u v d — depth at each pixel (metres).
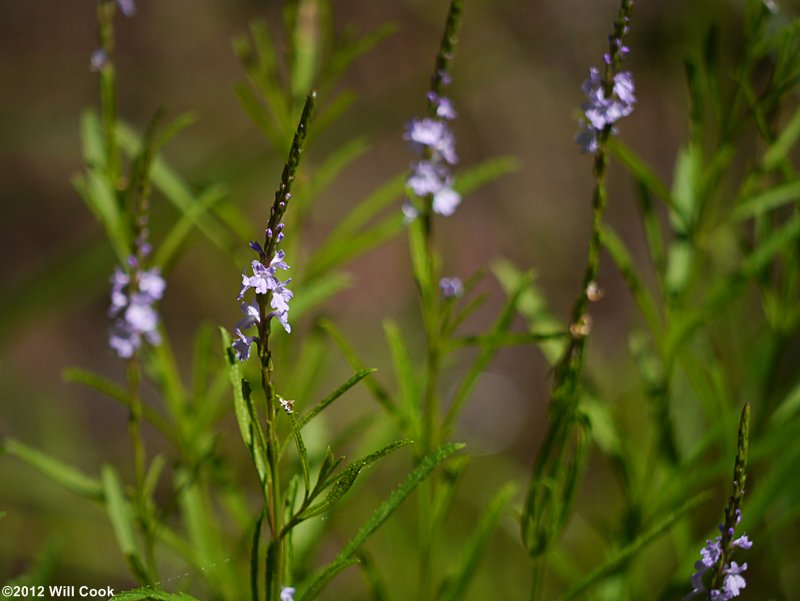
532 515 0.56
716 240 0.65
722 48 0.79
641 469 0.68
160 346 0.59
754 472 0.66
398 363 0.58
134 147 0.62
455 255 1.41
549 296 1.40
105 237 0.94
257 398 0.60
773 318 0.62
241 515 0.60
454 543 0.92
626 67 1.23
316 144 1.16
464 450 1.21
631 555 0.56
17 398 1.09
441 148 0.56
